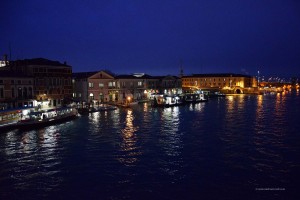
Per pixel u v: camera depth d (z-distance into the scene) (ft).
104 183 75.92
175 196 68.13
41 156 99.66
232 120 177.88
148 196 68.39
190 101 313.94
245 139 121.60
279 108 250.16
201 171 83.20
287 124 159.53
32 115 156.66
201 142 116.98
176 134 133.69
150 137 127.34
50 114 166.81
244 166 86.94
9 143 118.21
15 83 201.36
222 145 111.65
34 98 212.64
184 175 80.33
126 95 313.94
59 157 98.22
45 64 225.97
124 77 314.76
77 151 105.50
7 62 252.21
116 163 91.04
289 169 84.17
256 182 75.31
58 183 76.43
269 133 134.00
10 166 89.45
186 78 567.59
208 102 331.16
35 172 84.28
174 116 199.00
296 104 291.38
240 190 70.90
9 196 69.46
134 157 97.04
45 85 224.94
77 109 210.38
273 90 634.84
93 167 87.76
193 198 67.05
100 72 283.79
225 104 300.20
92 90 276.41
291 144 112.37
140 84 333.42
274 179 77.15
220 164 88.89
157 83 362.94
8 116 150.20
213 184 74.33
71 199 67.72
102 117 193.88
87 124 163.84
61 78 239.30
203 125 159.02
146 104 295.89
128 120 179.22
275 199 66.54
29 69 216.95
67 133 137.90
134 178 78.79
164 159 94.43
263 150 103.96
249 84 564.71
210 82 542.16
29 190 72.54
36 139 125.18
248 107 262.47
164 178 78.43
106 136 130.31
